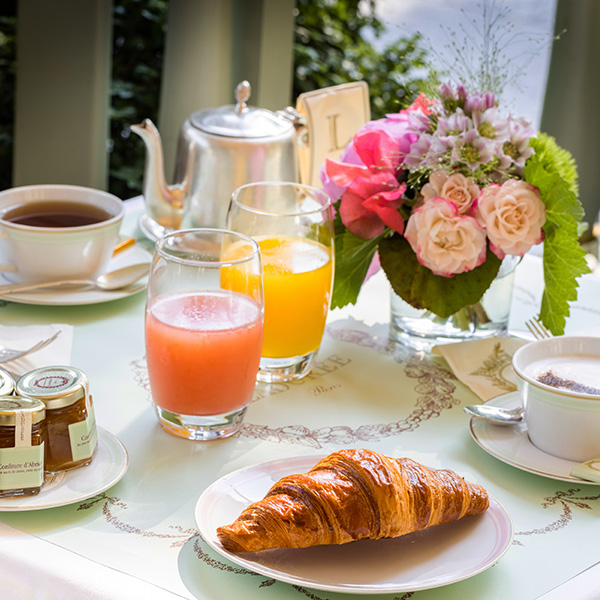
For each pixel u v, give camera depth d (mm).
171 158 2520
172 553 665
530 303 1226
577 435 793
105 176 2574
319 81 3662
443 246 939
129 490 747
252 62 2500
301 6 3729
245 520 631
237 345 804
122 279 1163
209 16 2350
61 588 613
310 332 958
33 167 2516
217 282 826
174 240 866
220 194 1241
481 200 935
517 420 863
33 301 1081
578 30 2377
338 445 843
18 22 2385
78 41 2367
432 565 635
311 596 624
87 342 1025
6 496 694
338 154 1627
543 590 646
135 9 3350
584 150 2492
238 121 1269
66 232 1085
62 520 697
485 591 641
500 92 1014
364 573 621
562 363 863
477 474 806
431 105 1018
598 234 2480
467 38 1002
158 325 804
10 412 679
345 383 978
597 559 690
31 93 2441
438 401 947
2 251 1134
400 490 645
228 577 640
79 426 731
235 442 838
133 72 3412
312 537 630
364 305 1210
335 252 1033
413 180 989
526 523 735
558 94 2473
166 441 832
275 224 954
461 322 1056
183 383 806
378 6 5102
